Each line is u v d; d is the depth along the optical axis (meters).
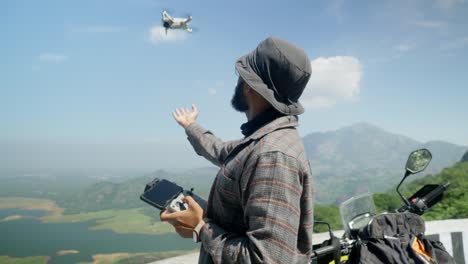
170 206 1.68
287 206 1.36
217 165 2.57
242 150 1.53
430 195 2.37
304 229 1.54
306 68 1.59
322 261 2.04
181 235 1.66
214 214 1.62
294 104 1.62
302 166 1.45
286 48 1.56
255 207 1.38
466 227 4.57
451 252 4.23
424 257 1.83
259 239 1.34
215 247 1.47
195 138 2.72
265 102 1.63
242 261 1.36
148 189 1.81
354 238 2.14
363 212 2.29
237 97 1.75
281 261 1.30
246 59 1.67
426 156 2.36
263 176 1.40
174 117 2.95
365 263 1.78
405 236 1.88
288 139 1.50
